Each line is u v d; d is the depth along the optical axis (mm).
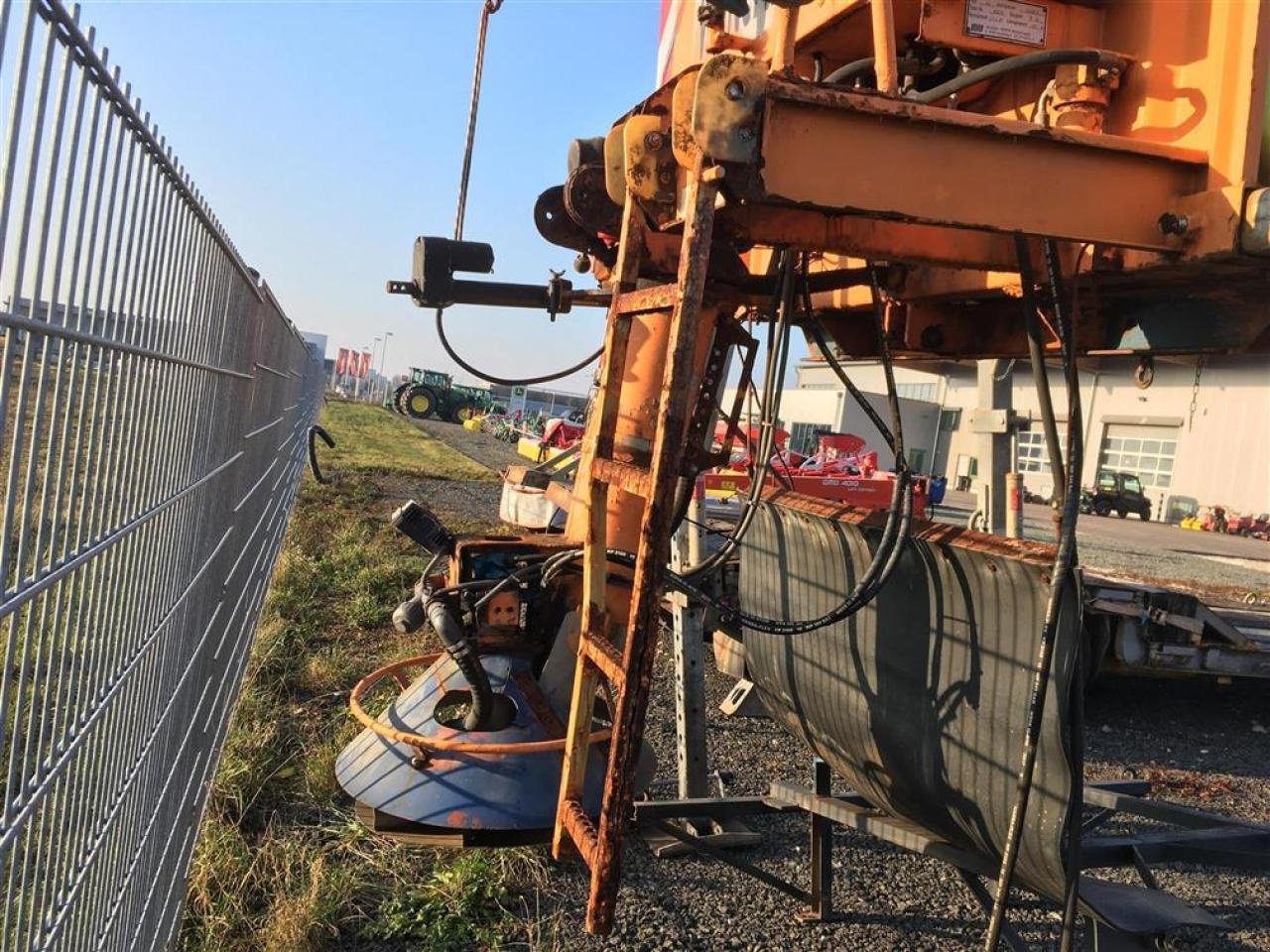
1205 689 7180
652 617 1913
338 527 10531
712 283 2943
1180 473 30094
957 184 2049
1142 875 2838
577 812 2377
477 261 3424
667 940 3213
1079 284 2688
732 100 1869
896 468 2732
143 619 2369
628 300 2330
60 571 1613
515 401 55344
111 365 1886
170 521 2660
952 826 2789
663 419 1898
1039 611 2396
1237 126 2137
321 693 5184
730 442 2930
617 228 2969
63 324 1509
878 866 3859
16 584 1470
